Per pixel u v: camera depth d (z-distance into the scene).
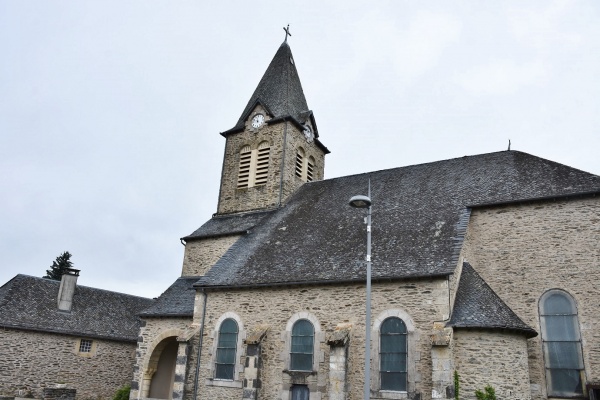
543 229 16.72
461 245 16.16
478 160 21.77
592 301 15.21
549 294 15.98
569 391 14.83
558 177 17.78
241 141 28.25
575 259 15.88
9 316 25.22
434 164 22.97
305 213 23.06
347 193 23.42
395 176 23.28
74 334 26.86
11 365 24.45
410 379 14.51
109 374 28.12
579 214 16.27
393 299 15.59
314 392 15.98
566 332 15.38
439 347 13.79
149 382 20.92
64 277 28.80
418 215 19.05
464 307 14.77
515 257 16.89
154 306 22.14
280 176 25.83
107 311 30.25
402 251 16.92
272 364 17.09
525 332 14.33
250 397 16.59
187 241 25.20
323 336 16.42
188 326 20.47
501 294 16.69
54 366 25.98
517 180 18.75
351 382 15.37
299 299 17.39
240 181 27.44
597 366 14.57
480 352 13.96
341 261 17.66
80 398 26.55
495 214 17.80
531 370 15.33
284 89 28.92
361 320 15.91
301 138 28.09
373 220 19.80
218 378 18.16
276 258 19.66
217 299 19.30
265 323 17.80
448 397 13.31
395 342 15.19
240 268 19.86
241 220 25.30
